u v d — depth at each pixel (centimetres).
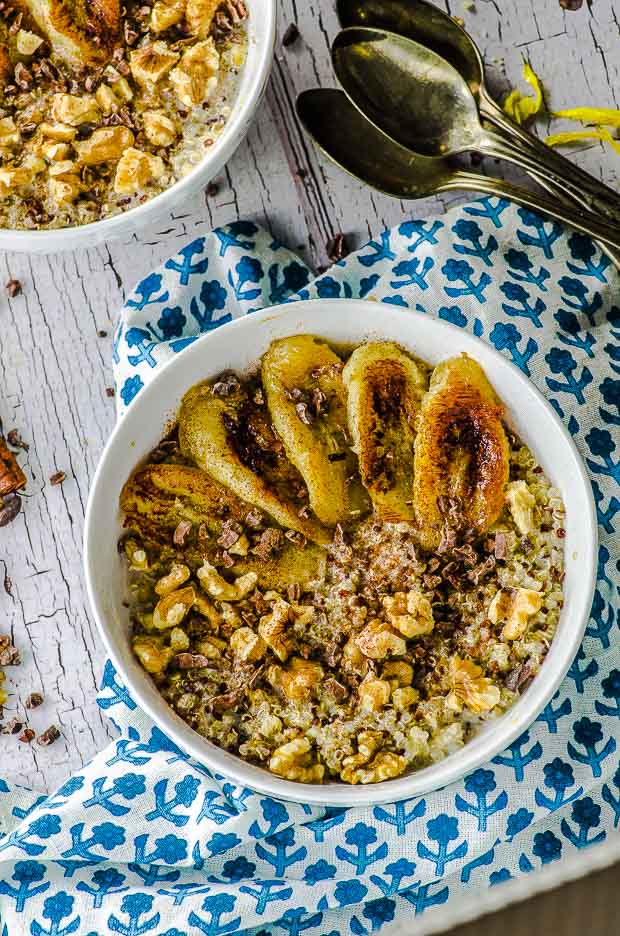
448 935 68
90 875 68
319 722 63
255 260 70
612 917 67
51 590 71
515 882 68
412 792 61
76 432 71
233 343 63
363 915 68
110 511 63
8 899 68
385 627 62
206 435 64
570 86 70
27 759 71
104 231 65
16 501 71
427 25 68
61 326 71
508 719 62
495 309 68
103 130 66
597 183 68
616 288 69
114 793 68
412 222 69
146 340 69
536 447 64
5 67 66
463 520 63
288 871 67
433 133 68
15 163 66
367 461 64
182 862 67
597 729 66
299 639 63
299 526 64
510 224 69
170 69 65
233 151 66
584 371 68
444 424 64
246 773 61
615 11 70
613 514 67
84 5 66
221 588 63
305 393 64
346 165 69
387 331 63
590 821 68
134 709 69
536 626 63
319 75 71
